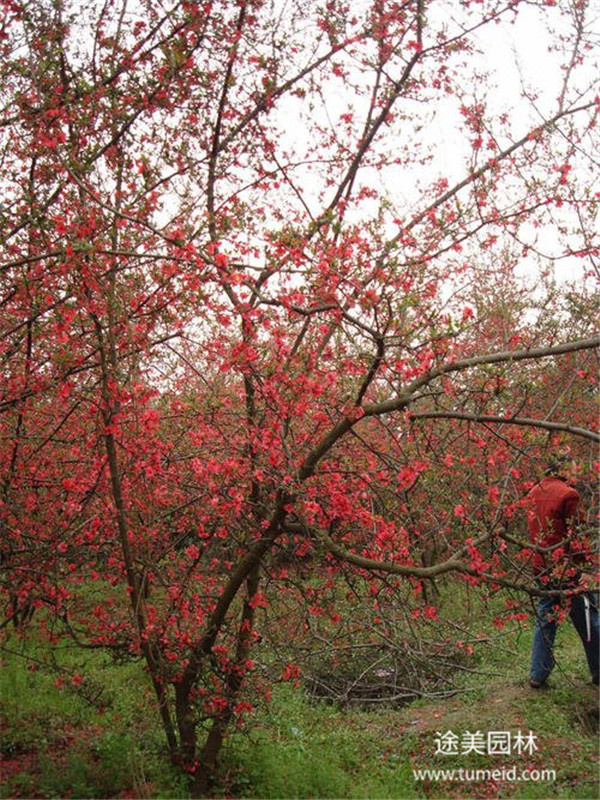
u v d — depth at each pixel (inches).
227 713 196.9
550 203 197.6
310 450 209.8
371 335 174.7
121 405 188.1
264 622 231.1
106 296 184.2
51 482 219.3
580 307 247.3
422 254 187.6
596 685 248.2
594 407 237.6
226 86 208.8
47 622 241.8
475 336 264.2
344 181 212.4
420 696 274.2
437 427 238.5
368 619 253.9
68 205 196.2
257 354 180.1
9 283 213.2
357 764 217.8
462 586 307.3
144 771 192.7
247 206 197.5
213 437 200.1
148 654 193.0
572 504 228.7
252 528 202.1
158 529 205.3
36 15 198.8
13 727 220.2
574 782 190.9
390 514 208.8
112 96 199.3
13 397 207.6
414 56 203.9
